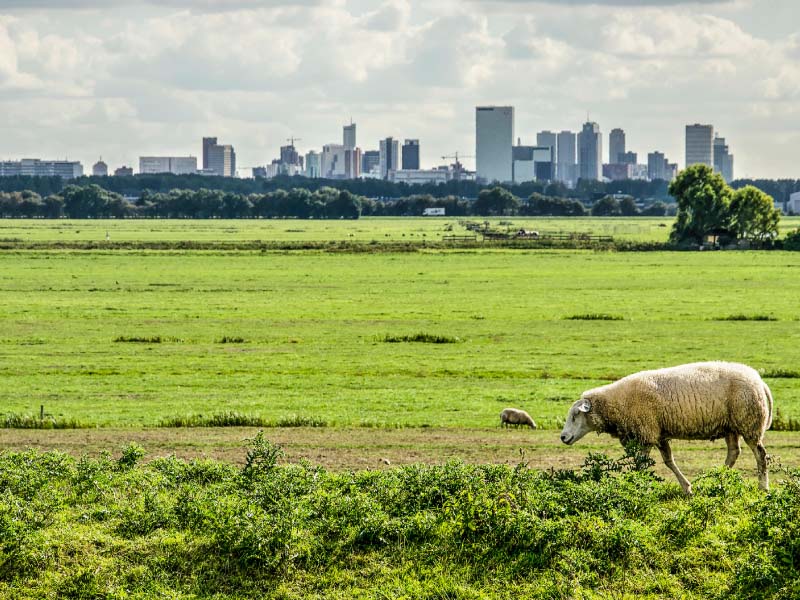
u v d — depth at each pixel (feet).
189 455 129.18
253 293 373.61
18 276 435.53
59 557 88.84
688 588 83.10
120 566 88.17
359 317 305.12
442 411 162.71
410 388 188.03
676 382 100.89
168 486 104.73
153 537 91.97
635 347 241.76
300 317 304.71
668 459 102.99
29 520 93.25
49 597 84.84
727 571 84.17
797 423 146.51
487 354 232.53
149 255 566.36
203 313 313.12
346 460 124.67
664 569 85.20
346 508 93.50
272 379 198.90
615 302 343.46
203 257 555.28
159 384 193.26
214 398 177.27
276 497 97.14
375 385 191.62
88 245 635.25
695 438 101.91
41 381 196.44
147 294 368.48
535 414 159.02
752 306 327.47
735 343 246.68
